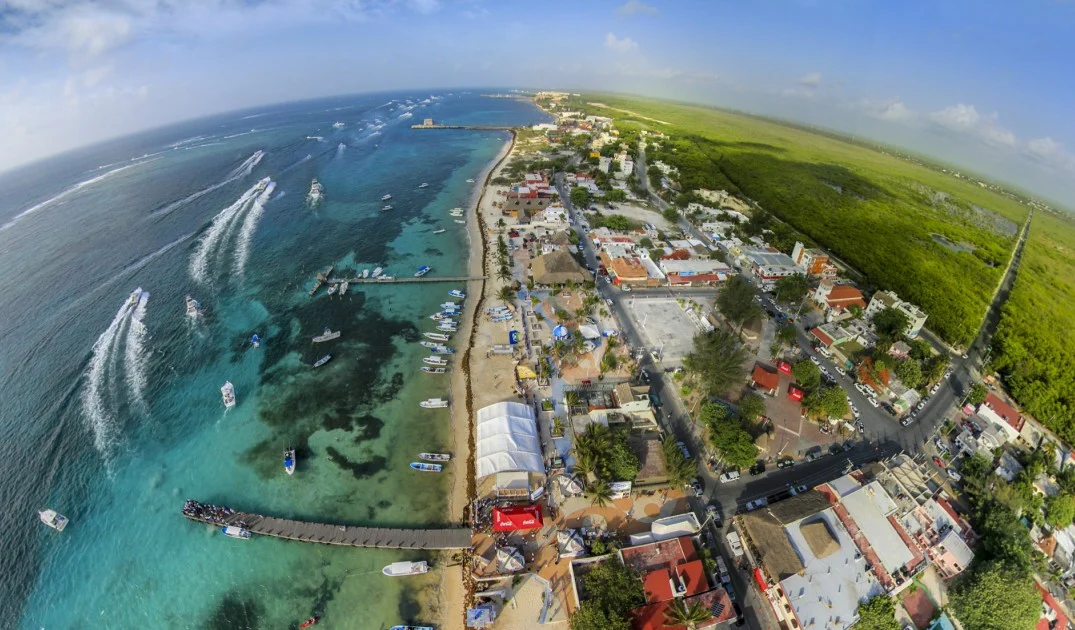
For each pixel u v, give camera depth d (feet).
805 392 296.71
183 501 226.17
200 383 295.89
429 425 274.16
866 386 309.42
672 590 182.19
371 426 272.51
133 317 350.84
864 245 529.45
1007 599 174.81
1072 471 245.24
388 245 490.90
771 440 263.29
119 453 247.29
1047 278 514.27
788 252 499.51
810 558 193.16
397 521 219.41
